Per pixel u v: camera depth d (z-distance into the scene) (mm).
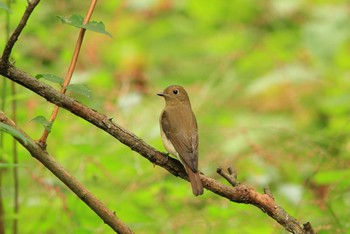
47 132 6633
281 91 17203
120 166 11211
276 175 12133
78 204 10117
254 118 16531
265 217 10414
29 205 10562
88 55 15719
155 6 20172
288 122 16281
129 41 19219
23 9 11258
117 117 12805
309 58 18266
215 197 11250
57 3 14898
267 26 20047
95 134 12281
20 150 10992
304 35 18141
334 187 10219
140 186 11047
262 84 16547
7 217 9859
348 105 16672
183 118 9328
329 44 17938
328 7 19594
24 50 13812
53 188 9844
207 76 18125
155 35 19781
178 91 10500
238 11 20344
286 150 12453
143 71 18344
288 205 10953
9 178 11086
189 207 11008
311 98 17250
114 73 15680
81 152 11016
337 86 17422
